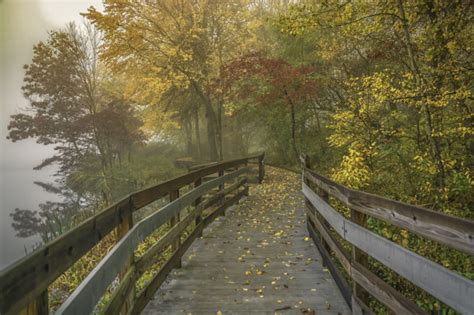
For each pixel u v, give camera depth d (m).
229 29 18.59
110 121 18.52
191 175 5.53
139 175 18.44
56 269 1.60
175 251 4.62
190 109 22.97
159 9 17.17
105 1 15.26
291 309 3.55
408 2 7.32
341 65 13.31
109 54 16.08
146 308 3.61
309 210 6.18
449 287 1.60
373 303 4.07
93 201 14.21
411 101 7.03
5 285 1.17
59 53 17.22
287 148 19.62
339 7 7.32
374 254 2.52
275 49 19.80
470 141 7.35
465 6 6.57
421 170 7.10
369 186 7.65
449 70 6.58
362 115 7.78
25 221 12.87
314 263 4.96
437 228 1.79
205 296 3.89
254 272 4.63
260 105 17.97
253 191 11.80
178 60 17.14
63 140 18.83
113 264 2.38
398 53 8.73
